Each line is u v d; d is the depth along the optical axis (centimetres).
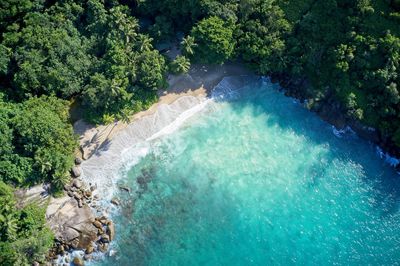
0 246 7206
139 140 9094
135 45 9412
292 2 9888
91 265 7738
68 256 7775
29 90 8919
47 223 7956
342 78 9350
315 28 9531
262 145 9262
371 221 8419
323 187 8806
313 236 8212
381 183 8888
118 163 8812
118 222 8194
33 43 8956
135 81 9288
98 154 8781
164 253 7938
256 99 9875
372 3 9225
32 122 8231
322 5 9612
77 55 9138
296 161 9088
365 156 9206
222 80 9931
